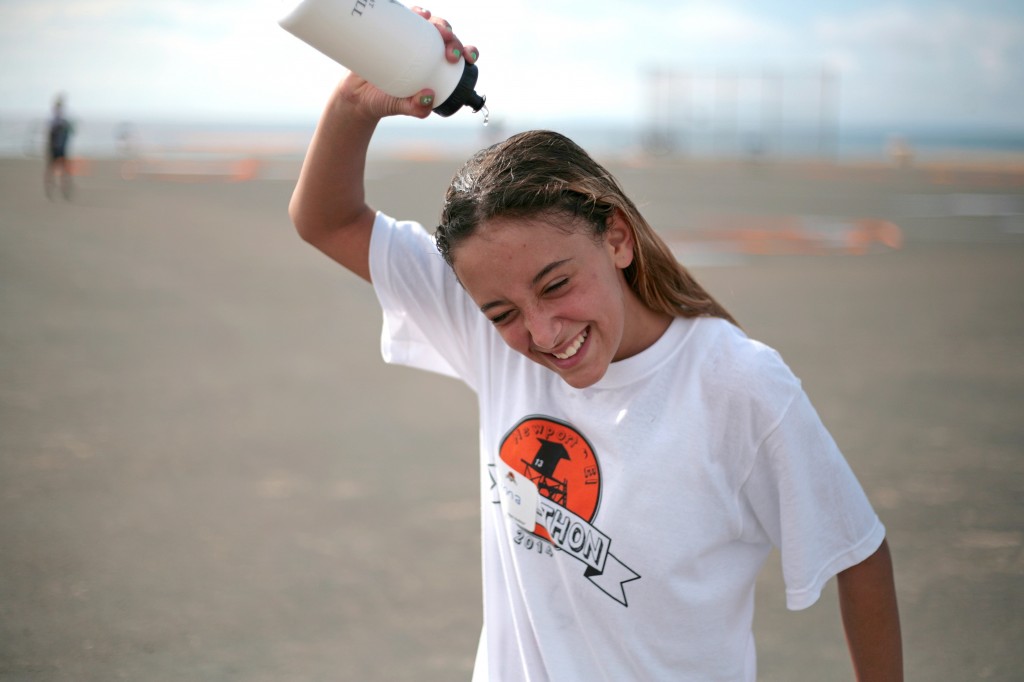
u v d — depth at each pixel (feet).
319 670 10.68
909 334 29.58
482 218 4.47
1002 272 43.45
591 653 5.29
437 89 5.34
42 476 16.49
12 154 130.41
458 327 6.09
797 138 191.72
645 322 5.19
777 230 59.36
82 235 50.44
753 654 5.54
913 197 88.63
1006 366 25.48
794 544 5.06
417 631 11.62
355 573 13.14
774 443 4.96
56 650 10.94
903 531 14.65
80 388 22.18
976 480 16.87
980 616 12.06
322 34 5.11
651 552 5.03
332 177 6.02
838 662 11.10
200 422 19.84
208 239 50.47
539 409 5.43
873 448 18.56
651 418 5.08
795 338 28.76
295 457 17.84
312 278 39.01
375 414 20.86
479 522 15.02
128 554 13.52
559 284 4.56
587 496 5.21
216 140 240.53
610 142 280.31
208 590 12.52
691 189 94.99
